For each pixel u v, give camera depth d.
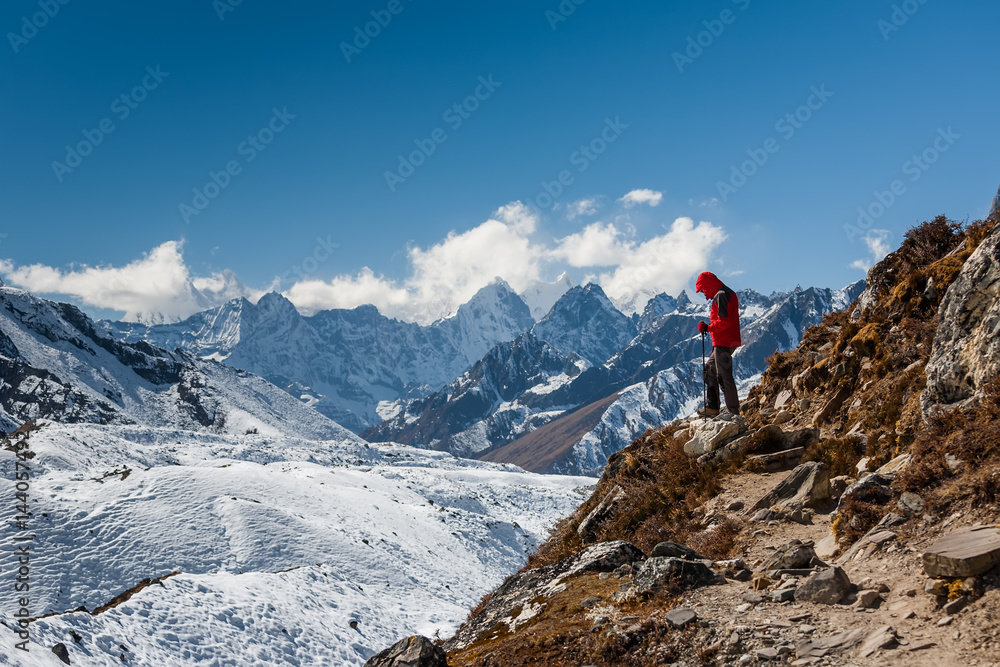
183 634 36.84
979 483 7.40
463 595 107.44
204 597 43.88
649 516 13.26
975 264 9.64
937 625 6.06
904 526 8.00
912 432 10.32
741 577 8.38
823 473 10.70
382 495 164.12
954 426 8.66
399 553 117.50
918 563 7.20
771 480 12.12
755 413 18.19
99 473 148.50
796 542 8.35
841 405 14.12
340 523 124.00
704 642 6.93
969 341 9.29
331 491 147.25
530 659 7.81
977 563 6.24
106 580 88.88
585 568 10.15
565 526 17.50
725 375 15.32
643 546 11.98
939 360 9.74
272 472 146.62
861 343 14.48
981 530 6.77
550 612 9.08
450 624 79.75
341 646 47.75
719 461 13.50
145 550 96.88
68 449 163.75
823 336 17.72
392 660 8.20
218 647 37.28
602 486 16.98
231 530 106.94
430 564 117.88
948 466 8.16
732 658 6.54
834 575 7.26
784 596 7.41
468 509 193.25
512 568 140.12
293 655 42.94
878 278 15.70
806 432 13.12
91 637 27.20
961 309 9.59
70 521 99.38
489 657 8.35
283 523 111.62
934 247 14.15
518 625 9.27
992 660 5.29
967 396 9.11
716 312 15.48
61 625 26.28
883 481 9.13
